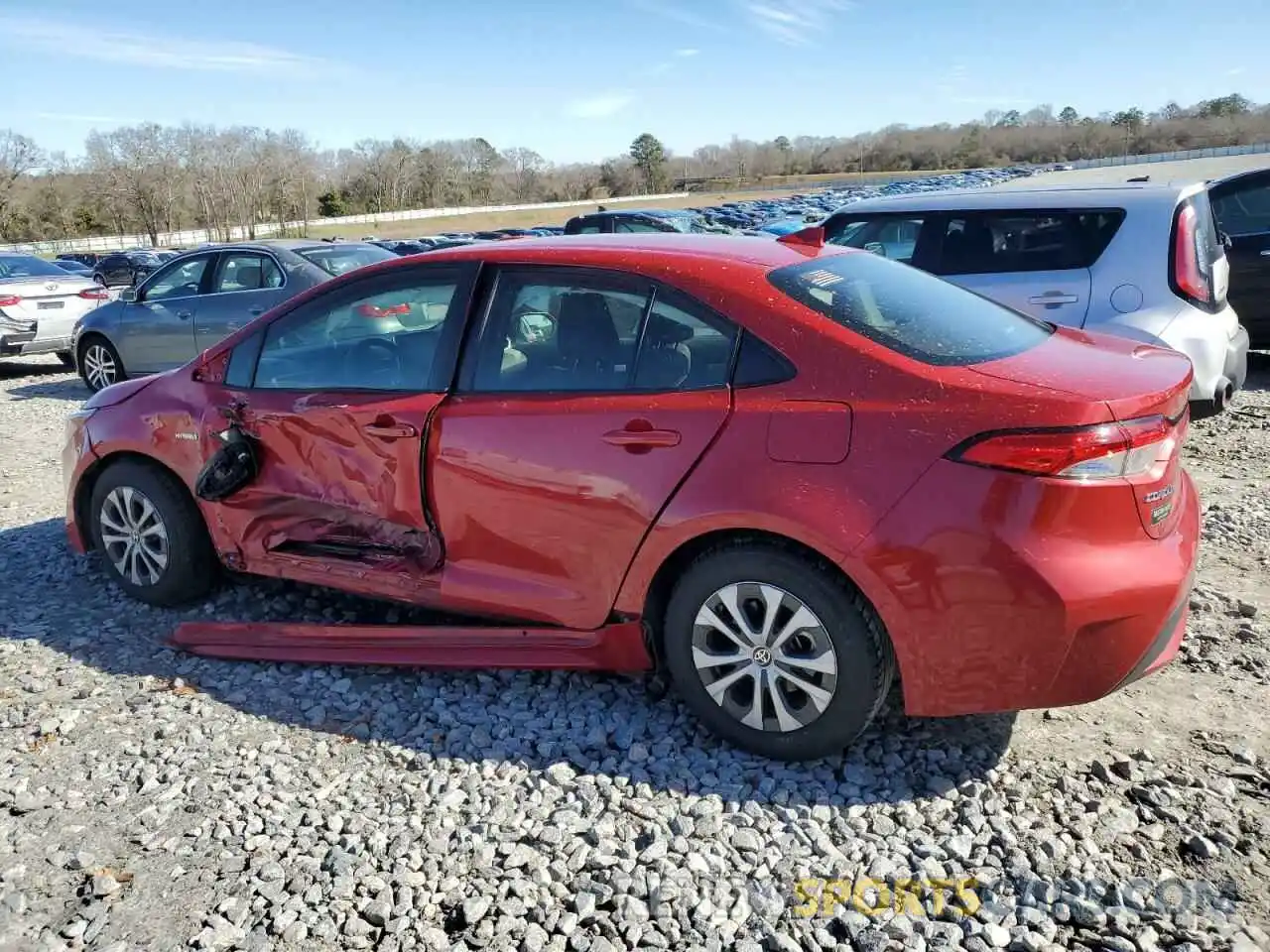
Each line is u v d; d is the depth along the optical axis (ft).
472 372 11.62
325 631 12.76
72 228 293.43
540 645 11.34
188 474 13.74
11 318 38.70
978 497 8.84
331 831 9.43
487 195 402.72
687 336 10.36
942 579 8.94
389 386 12.25
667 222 65.57
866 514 9.11
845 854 8.86
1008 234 20.81
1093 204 20.20
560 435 10.71
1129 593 8.86
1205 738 10.27
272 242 32.37
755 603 9.95
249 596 14.85
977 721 10.77
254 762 10.67
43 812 9.85
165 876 8.89
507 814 9.61
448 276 12.00
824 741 9.83
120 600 15.02
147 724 11.47
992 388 9.06
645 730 10.98
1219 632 12.44
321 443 12.54
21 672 12.82
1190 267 19.49
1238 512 16.78
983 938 7.82
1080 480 8.75
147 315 33.01
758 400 9.75
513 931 8.13
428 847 9.18
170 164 307.99
